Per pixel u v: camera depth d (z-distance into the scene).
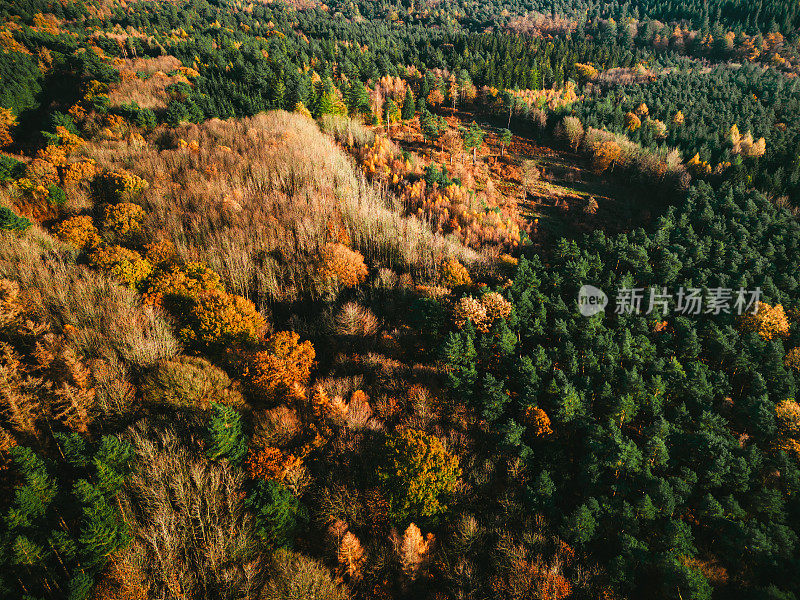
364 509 42.91
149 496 38.25
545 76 191.75
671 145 143.88
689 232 101.38
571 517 43.00
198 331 60.72
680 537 42.56
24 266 60.84
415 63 197.88
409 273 86.94
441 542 42.28
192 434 44.09
